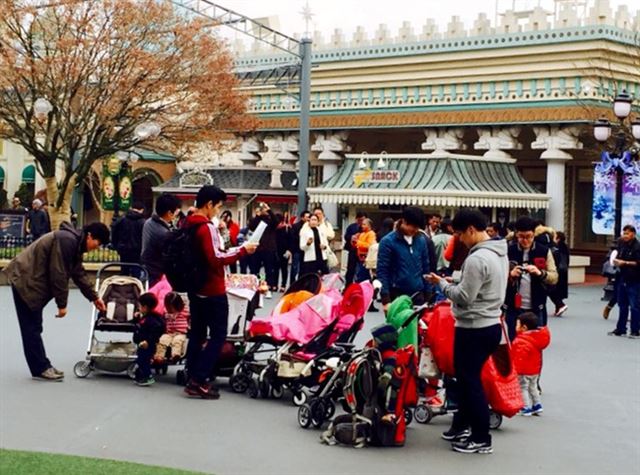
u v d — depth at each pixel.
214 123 34.78
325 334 11.29
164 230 13.41
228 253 11.40
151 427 9.93
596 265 35.38
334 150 38.34
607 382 13.49
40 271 11.95
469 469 8.80
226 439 9.55
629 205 24.20
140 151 44.31
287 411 10.93
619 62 31.72
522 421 10.95
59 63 30.11
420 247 11.76
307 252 21.88
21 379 12.12
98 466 8.14
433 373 10.15
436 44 34.53
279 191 37.94
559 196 32.50
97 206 42.50
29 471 7.87
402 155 31.80
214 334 11.45
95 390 11.64
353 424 9.44
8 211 29.23
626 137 28.20
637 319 18.27
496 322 9.26
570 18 31.45
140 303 12.02
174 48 33.22
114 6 31.20
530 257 12.95
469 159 31.55
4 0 30.08
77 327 16.58
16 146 49.66
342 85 37.28
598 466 9.07
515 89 32.78
